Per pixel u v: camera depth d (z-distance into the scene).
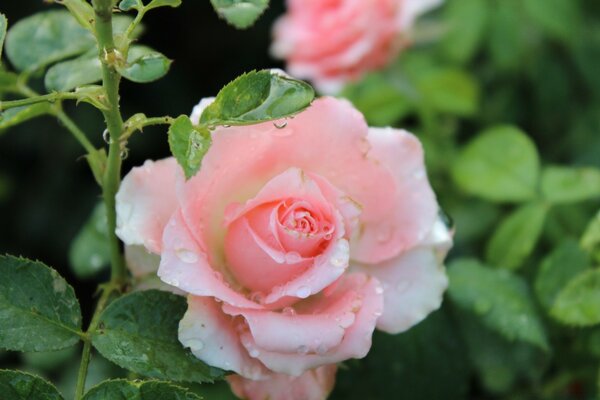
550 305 0.54
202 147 0.43
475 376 0.59
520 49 0.71
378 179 0.47
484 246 0.65
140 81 0.45
